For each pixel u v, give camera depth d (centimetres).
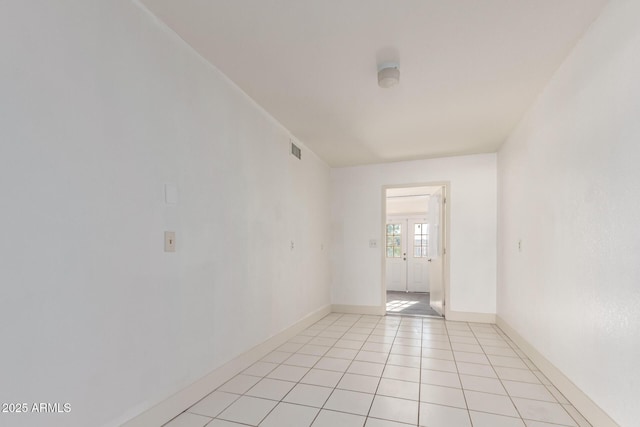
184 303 211
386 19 193
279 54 231
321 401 224
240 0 178
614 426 172
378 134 392
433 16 190
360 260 527
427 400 227
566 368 232
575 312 218
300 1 179
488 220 465
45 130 135
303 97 297
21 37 128
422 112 328
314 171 468
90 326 151
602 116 185
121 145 170
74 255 145
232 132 270
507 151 402
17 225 126
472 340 373
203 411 209
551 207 259
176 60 210
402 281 807
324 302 503
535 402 225
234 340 266
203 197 232
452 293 477
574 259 220
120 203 168
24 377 127
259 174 314
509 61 237
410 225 808
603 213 184
